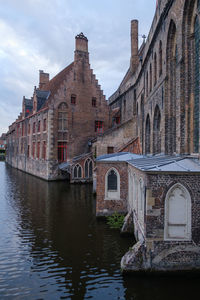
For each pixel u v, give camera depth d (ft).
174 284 22.31
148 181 23.84
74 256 29.19
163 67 40.29
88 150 100.94
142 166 27.61
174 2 33.81
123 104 99.71
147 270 23.57
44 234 36.73
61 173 95.45
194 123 29.86
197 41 28.99
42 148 102.27
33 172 114.83
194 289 21.62
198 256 23.44
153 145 49.75
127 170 44.55
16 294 21.83
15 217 45.70
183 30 30.55
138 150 71.67
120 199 44.55
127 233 35.60
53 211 49.85
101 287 22.45
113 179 44.78
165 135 39.27
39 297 21.36
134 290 21.72
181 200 23.89
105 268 26.07
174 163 25.90
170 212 23.85
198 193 23.71
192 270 23.31
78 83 99.91
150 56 54.34
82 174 88.07
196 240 23.50
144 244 23.95
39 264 27.32
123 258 24.73
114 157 46.52
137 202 32.07
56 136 95.09
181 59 30.83
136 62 87.25
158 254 23.52
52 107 94.48
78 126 99.50
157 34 46.06
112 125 109.50
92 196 65.26
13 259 28.63
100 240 34.12
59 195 66.39
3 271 25.90
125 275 23.81
